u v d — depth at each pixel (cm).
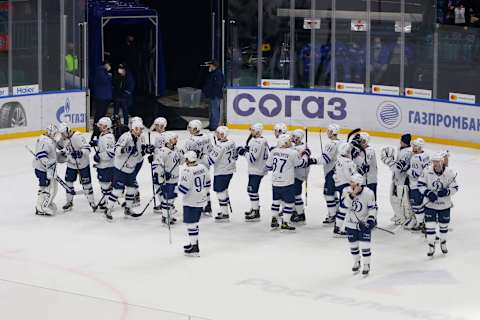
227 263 2695
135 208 3281
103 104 4575
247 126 4791
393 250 2827
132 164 3103
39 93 4494
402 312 2325
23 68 4444
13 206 3297
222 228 3050
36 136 4500
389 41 4466
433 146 4316
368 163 2978
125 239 2928
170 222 3070
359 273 2611
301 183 3070
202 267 2658
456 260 2736
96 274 2597
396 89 4478
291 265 2681
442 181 2689
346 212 2600
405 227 3027
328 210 3077
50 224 3088
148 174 3775
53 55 4547
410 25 4394
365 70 4553
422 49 4375
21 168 3866
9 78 4397
